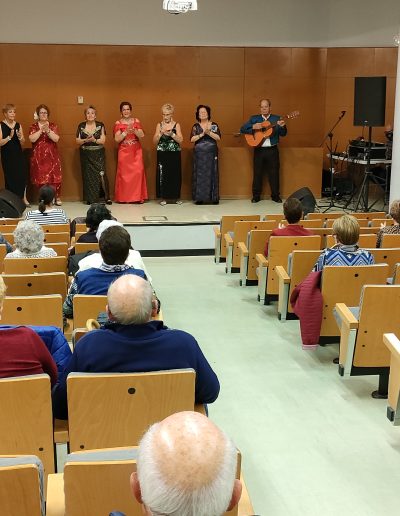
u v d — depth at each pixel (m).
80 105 10.80
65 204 10.54
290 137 11.45
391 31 11.24
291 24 11.09
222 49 11.00
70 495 1.63
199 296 6.11
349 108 11.45
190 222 8.98
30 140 10.09
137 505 1.65
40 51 10.55
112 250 3.52
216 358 4.50
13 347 2.38
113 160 10.88
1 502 1.58
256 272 6.31
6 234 5.86
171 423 1.05
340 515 2.68
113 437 2.28
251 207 10.29
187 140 11.21
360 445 3.27
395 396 3.29
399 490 2.87
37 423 2.28
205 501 0.96
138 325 2.31
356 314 3.73
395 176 8.42
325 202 10.87
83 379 2.18
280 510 2.71
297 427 3.46
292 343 4.79
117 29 10.68
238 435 3.38
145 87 10.92
